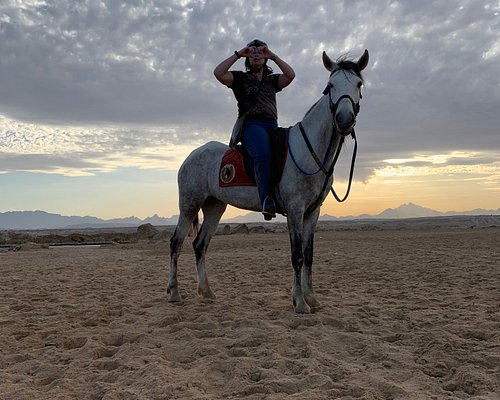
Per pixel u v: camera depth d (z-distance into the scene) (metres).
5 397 3.60
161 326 5.82
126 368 4.18
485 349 4.48
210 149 7.29
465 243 18.02
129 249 21.27
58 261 15.77
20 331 5.66
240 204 6.69
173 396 3.48
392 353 4.42
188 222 7.45
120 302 7.52
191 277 10.50
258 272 11.09
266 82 6.69
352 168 6.29
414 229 37.88
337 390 3.50
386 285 8.67
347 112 5.46
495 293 7.48
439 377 3.92
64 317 6.40
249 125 6.50
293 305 6.46
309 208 6.43
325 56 6.01
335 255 14.74
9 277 11.39
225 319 5.99
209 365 4.17
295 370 4.04
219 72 6.48
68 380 3.93
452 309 6.30
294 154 6.07
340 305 6.75
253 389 3.59
